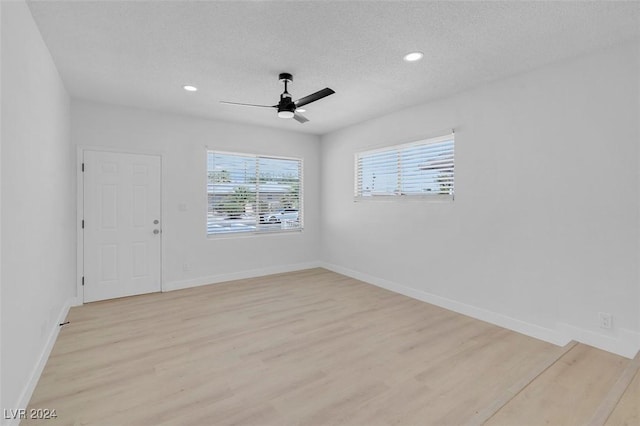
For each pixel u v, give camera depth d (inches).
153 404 74.3
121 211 155.6
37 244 85.6
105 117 150.9
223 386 81.7
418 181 155.4
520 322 115.5
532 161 111.7
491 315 124.4
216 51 100.0
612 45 93.5
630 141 91.0
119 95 140.5
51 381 83.1
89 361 93.8
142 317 129.3
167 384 82.4
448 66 109.7
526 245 113.8
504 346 104.6
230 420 69.1
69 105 140.3
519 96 115.1
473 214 130.5
